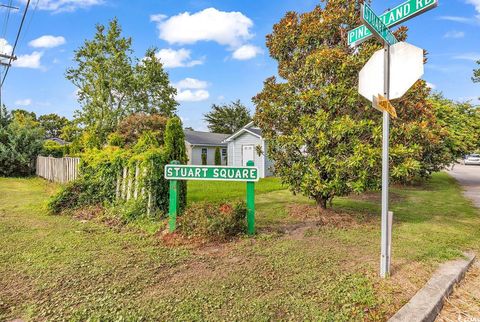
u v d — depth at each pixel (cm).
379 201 884
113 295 296
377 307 274
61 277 335
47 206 675
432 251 427
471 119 1388
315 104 587
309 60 610
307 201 837
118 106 2730
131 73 2706
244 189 1137
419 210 767
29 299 288
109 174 687
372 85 354
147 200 593
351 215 661
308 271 355
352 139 539
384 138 334
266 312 266
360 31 364
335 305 278
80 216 633
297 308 273
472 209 790
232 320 254
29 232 517
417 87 585
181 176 501
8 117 1939
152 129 2078
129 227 552
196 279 334
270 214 666
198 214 486
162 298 290
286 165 621
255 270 359
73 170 1103
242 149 2102
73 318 255
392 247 445
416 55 318
